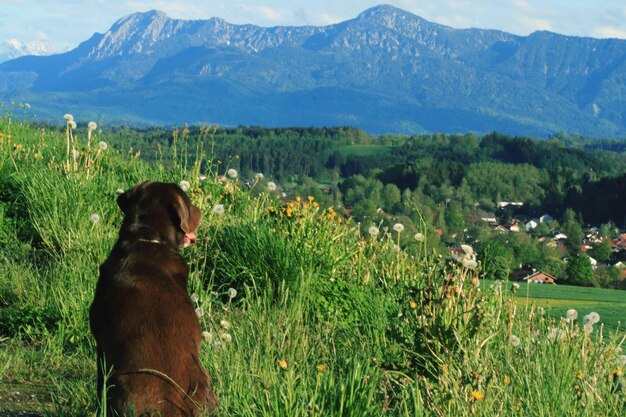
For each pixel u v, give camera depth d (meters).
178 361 3.41
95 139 12.10
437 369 5.03
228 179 10.71
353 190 198.50
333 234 9.09
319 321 6.57
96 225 8.51
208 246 8.07
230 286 7.63
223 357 4.93
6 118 13.71
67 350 6.00
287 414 3.75
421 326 5.27
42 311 6.45
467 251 5.44
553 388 4.61
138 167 11.36
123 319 3.47
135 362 3.34
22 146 11.12
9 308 6.61
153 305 3.52
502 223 193.12
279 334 5.39
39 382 5.14
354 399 3.89
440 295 5.38
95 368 5.51
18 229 8.91
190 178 10.66
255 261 7.66
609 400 4.64
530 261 107.56
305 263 7.80
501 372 5.03
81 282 6.93
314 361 4.96
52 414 4.29
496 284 6.81
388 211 179.38
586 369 5.08
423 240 7.54
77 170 10.30
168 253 3.83
